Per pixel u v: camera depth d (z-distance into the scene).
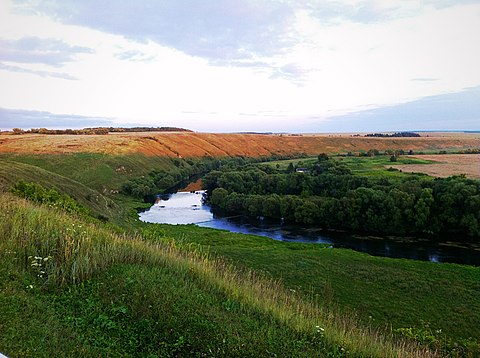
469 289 29.41
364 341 10.16
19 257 10.24
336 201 60.94
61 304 8.66
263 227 60.47
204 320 8.59
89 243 11.81
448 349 16.20
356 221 58.34
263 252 38.44
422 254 45.34
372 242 51.31
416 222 55.09
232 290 11.35
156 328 8.03
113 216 43.53
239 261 33.53
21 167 41.50
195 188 104.19
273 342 8.48
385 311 24.66
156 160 120.06
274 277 29.86
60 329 7.23
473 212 52.88
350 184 72.62
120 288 9.51
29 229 11.84
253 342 8.20
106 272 10.48
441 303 26.50
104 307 8.66
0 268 9.34
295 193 78.56
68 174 86.88
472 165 98.31
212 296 10.51
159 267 11.88
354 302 26.00
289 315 10.39
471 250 46.94
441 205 55.56
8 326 6.77
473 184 59.91
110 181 88.31
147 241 15.66
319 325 10.15
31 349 6.20
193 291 10.29
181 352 7.51
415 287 29.50
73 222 15.05
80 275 10.10
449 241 51.53
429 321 23.30
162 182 100.81
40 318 7.49
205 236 47.88
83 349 6.76
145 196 89.12
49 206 19.81
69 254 10.80
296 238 53.41
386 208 56.62
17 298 8.03
